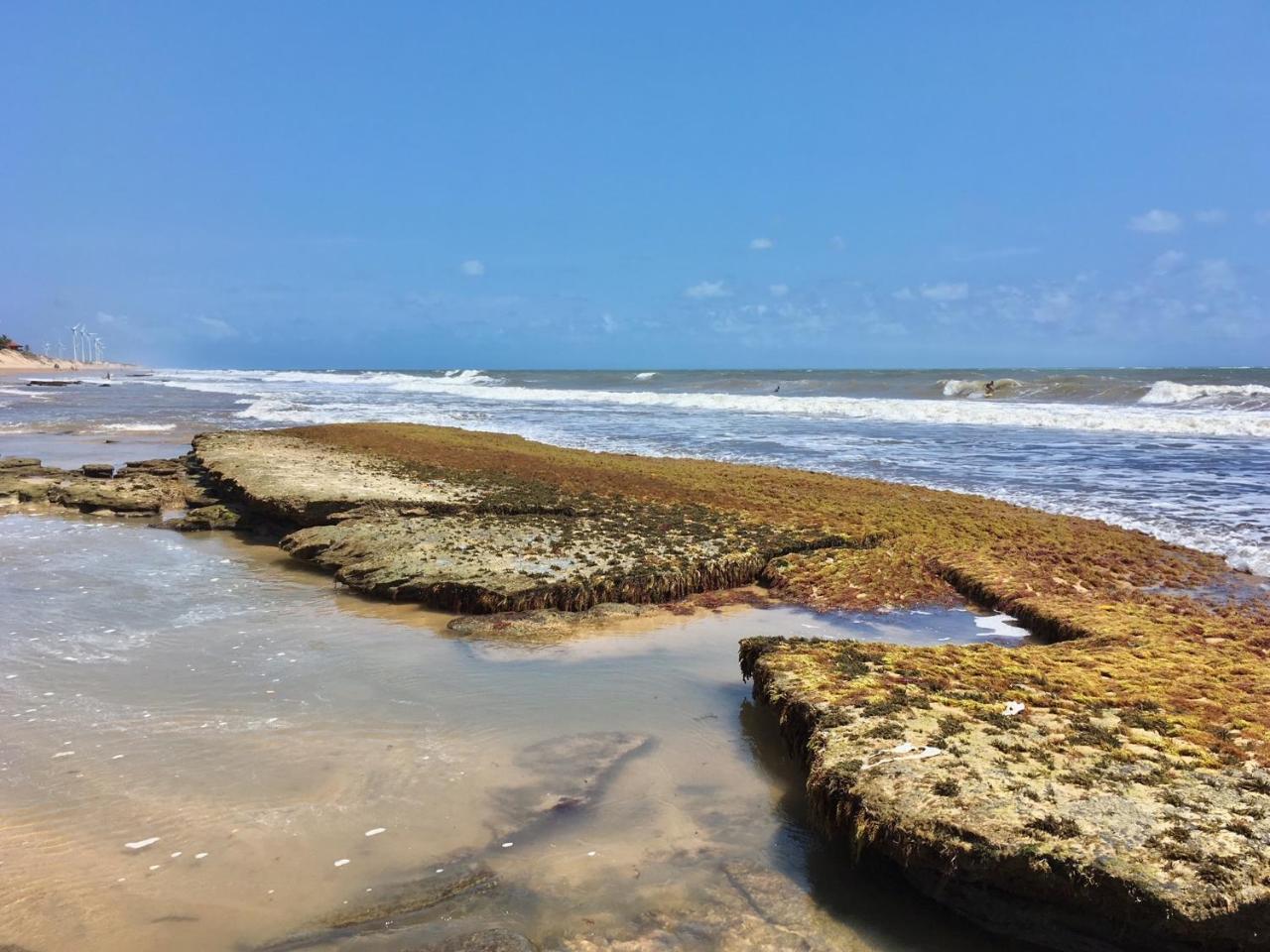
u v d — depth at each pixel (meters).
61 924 4.34
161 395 56.78
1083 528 13.19
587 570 10.62
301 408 42.25
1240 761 5.24
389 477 16.61
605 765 6.20
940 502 14.94
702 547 11.75
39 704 7.13
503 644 8.84
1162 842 4.37
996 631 9.38
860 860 4.86
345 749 6.39
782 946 4.25
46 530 14.69
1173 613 9.21
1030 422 30.56
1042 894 4.32
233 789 5.75
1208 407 33.19
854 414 36.94
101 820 5.33
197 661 8.23
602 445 25.73
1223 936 4.00
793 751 6.21
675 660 8.40
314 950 4.15
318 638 8.99
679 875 4.83
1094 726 5.77
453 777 5.96
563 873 4.84
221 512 14.99
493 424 32.84
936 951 4.25
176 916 4.41
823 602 10.25
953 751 5.34
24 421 35.00
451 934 4.27
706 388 59.38
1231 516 14.27
